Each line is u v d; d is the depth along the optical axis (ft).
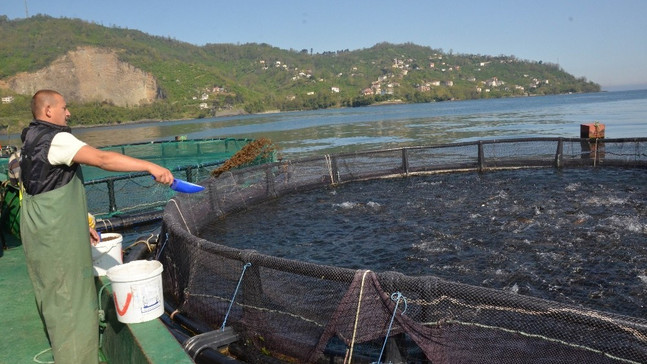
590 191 45.03
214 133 273.95
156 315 13.61
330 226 39.27
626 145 54.49
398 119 320.29
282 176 53.78
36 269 11.44
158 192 52.60
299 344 16.01
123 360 13.30
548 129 174.40
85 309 11.86
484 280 26.55
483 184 51.62
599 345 11.36
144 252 30.12
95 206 48.91
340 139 177.68
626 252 29.09
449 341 13.41
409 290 13.84
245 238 37.60
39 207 11.02
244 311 17.63
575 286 24.98
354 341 14.69
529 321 12.29
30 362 13.67
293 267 15.93
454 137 160.25
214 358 16.31
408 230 36.47
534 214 38.50
